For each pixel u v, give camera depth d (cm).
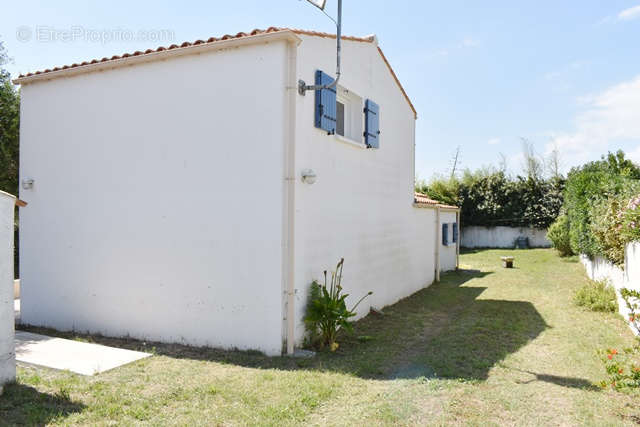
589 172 1505
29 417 383
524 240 2528
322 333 663
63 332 746
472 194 2664
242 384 480
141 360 572
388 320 864
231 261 638
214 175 650
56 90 782
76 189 759
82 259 752
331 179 748
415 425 389
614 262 913
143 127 702
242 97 631
